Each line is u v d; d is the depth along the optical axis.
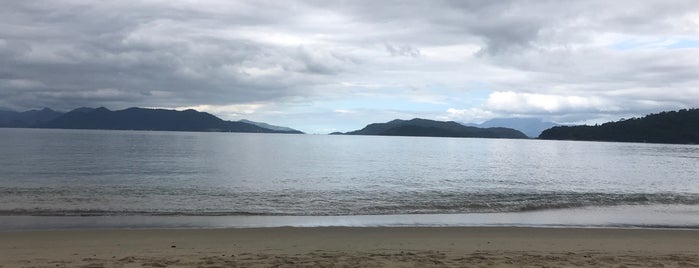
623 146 133.88
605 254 9.27
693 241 11.39
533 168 45.25
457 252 9.26
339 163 48.03
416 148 95.94
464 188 26.42
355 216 15.81
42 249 9.32
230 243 10.31
